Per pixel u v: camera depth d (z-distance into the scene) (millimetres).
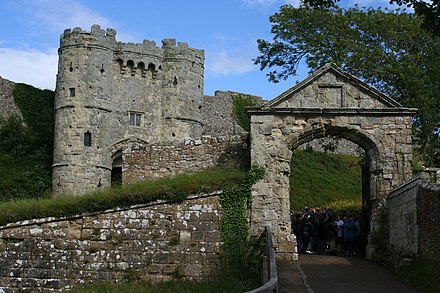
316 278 20047
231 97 65250
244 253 24062
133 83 55469
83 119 52156
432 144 35562
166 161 31562
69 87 52594
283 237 24766
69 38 53250
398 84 37250
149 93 55969
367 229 26578
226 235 24203
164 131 55969
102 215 23984
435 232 18578
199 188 24422
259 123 26062
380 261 23953
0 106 57562
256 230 24859
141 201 24125
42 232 23656
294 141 25984
